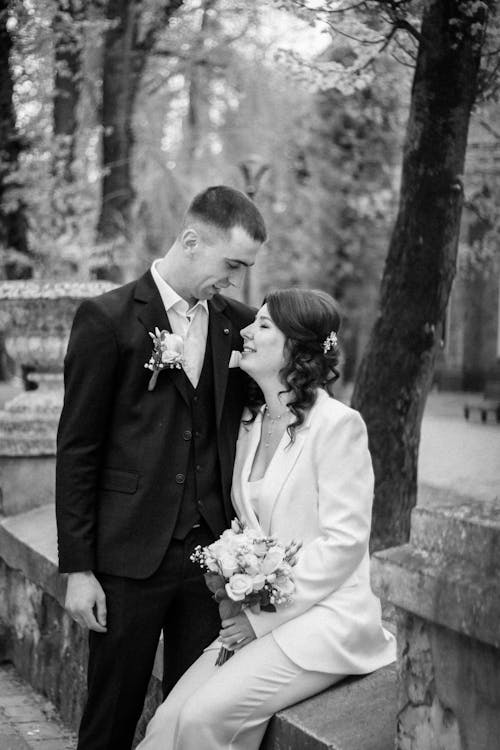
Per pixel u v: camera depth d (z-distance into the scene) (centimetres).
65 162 661
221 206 248
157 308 253
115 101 759
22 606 415
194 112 1142
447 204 404
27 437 444
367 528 237
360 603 237
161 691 289
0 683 412
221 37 888
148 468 246
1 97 639
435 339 413
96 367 243
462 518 171
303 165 1656
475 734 167
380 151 1612
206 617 255
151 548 245
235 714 223
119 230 771
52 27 604
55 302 438
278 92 1234
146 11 762
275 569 226
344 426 240
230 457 258
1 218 677
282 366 249
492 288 1983
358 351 1925
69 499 243
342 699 225
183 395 251
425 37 393
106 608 246
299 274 1828
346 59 482
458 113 397
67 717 362
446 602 167
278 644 227
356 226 1777
